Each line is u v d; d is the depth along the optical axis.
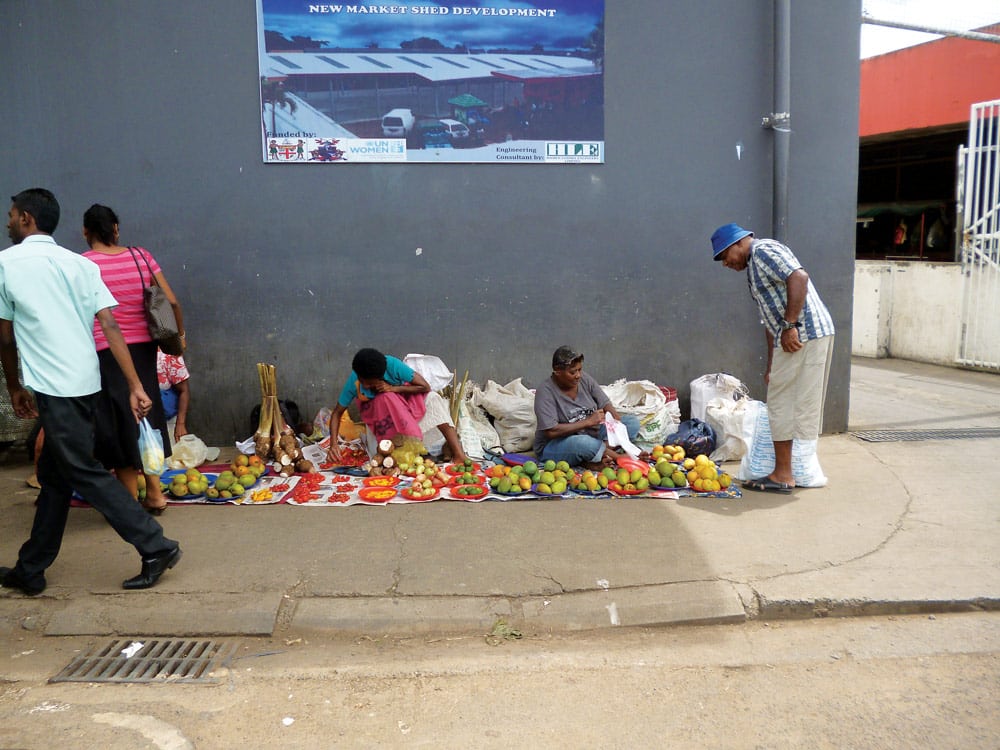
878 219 14.38
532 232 6.35
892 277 10.77
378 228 6.23
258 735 3.02
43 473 3.88
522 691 3.30
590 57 6.20
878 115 12.46
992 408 7.78
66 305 3.72
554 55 6.16
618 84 6.26
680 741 2.97
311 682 3.37
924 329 10.39
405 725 3.08
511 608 3.84
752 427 5.99
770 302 5.19
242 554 4.34
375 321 6.34
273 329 6.27
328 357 6.34
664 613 3.82
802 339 5.08
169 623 3.72
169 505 5.09
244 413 6.35
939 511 4.97
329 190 6.16
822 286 6.60
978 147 9.44
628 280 6.48
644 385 6.30
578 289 6.45
